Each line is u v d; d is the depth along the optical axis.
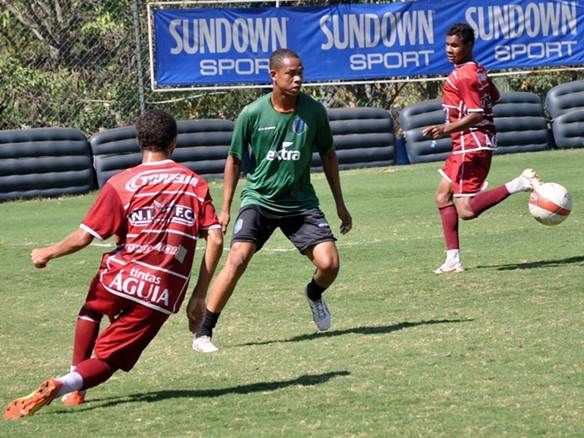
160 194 16.73
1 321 25.34
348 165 56.19
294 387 18.06
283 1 58.25
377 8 57.19
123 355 16.70
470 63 29.03
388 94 61.59
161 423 16.22
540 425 15.42
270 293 27.45
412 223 38.91
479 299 25.17
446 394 17.22
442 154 57.12
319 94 60.50
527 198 43.38
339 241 35.53
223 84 56.09
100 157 53.06
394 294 26.41
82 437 15.61
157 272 16.64
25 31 57.97
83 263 33.81
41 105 57.97
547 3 59.00
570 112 58.94
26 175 51.62
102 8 58.06
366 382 18.17
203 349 21.23
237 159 22.00
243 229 21.56
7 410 16.20
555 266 28.98
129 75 58.16
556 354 19.56
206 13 55.69
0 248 37.19
